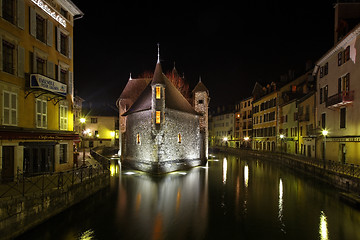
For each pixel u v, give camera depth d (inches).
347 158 850.8
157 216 518.6
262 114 2114.9
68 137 766.5
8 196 413.7
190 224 479.5
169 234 434.9
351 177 658.2
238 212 548.1
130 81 1514.5
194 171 1110.4
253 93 2379.4
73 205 550.0
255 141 2269.9
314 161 1034.7
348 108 850.8
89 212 534.0
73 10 846.5
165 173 1026.1
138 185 800.9
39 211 441.1
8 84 579.2
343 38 851.4
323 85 1092.5
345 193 640.4
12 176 589.0
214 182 867.4
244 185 823.7
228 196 679.7
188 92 2016.5
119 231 442.9
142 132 1111.0
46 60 715.4
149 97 1146.7
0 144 554.6
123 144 1405.0
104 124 2576.3
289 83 1768.0
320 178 871.1
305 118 1321.4
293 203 612.7
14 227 384.2
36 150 667.4
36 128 658.8
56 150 728.3
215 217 516.7
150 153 1037.8
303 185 820.6
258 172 1104.8
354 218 512.1
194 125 1289.4
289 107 1625.2
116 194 687.1
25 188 495.5
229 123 3014.3
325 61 1074.1
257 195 692.1
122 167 1236.5
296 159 1195.3
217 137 3376.0
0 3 568.1
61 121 772.0
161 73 1050.7
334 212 546.9
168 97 1109.7
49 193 469.1
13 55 606.9
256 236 430.9
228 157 1911.9
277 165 1360.7
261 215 530.0
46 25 721.6
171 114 1076.5
